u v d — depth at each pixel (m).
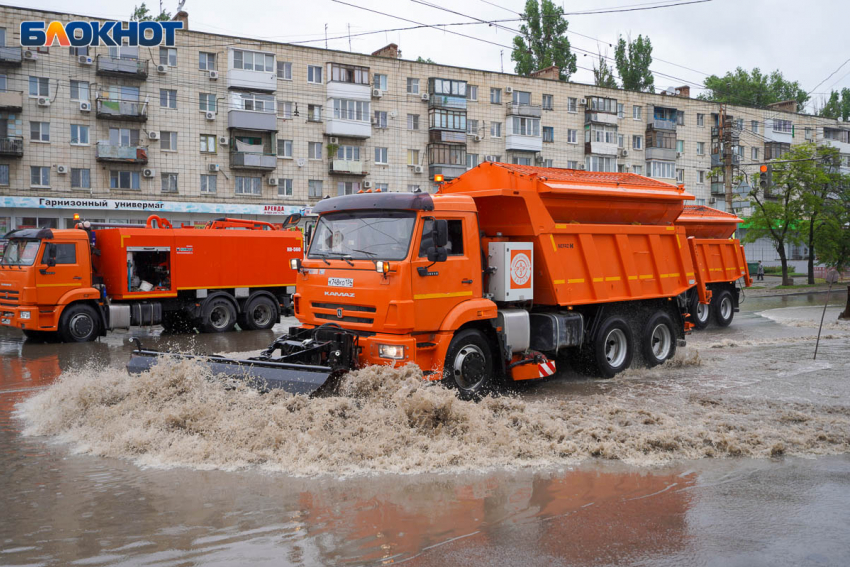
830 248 40.00
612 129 54.12
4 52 34.12
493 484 5.59
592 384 10.17
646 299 11.58
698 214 18.62
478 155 49.09
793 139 65.44
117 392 7.74
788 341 15.01
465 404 7.19
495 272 9.37
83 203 36.06
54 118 35.66
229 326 18.61
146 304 17.23
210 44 39.06
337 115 42.50
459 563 4.12
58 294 15.92
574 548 4.35
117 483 5.63
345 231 8.77
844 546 4.39
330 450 6.21
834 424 7.44
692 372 11.11
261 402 7.05
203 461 6.11
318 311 8.88
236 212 40.09
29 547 4.36
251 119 39.72
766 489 5.50
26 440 7.07
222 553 4.26
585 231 10.33
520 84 50.38
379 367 7.36
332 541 4.44
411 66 45.56
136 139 37.59
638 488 5.52
